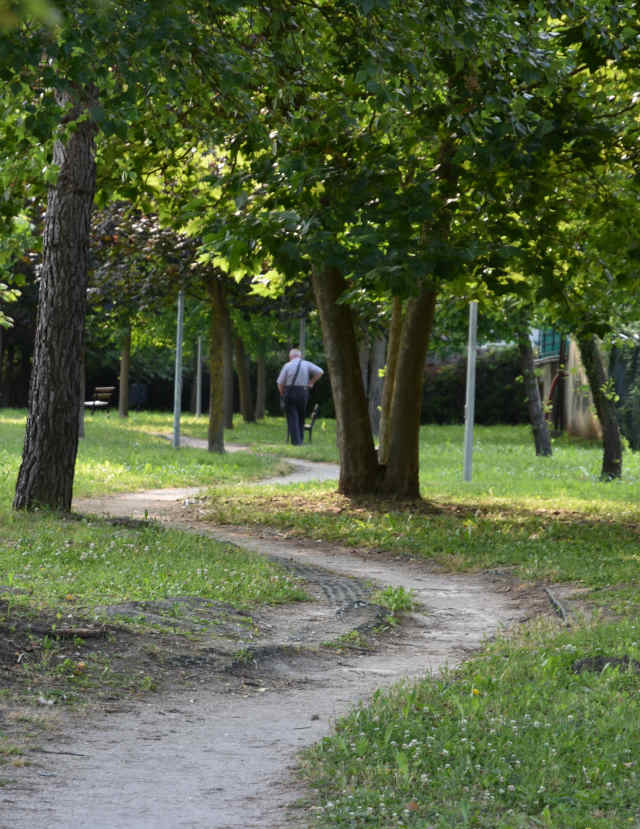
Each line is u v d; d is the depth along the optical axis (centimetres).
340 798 485
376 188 1364
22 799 484
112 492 2069
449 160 1588
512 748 553
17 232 1526
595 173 1650
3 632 762
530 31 1327
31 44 748
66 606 879
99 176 1622
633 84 1616
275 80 1102
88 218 1506
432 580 1315
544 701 664
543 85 1418
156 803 490
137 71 862
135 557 1202
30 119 885
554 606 1105
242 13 1132
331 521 1705
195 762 566
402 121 1373
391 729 583
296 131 1247
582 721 609
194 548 1327
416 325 1892
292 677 812
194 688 748
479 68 1292
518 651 854
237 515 1755
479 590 1253
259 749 599
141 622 870
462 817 449
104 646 790
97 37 793
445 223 1442
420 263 1319
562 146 1462
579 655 803
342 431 1956
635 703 650
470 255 1352
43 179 1436
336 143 1421
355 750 561
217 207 1606
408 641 984
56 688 690
